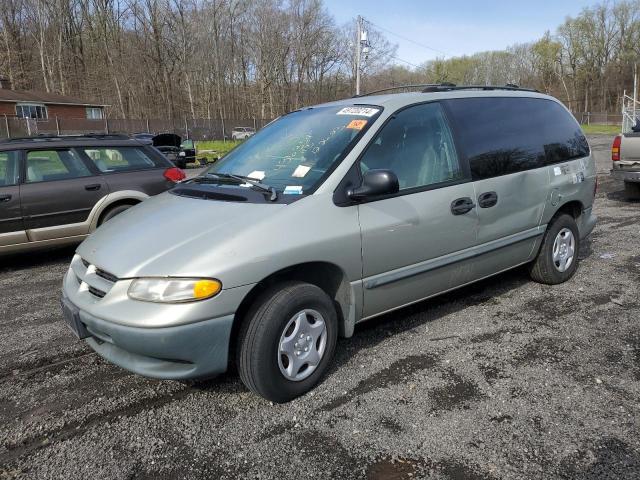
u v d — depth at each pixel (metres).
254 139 4.22
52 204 6.24
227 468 2.52
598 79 78.06
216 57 62.31
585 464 2.46
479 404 2.97
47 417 3.00
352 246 3.18
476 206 3.90
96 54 59.00
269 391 2.94
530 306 4.43
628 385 3.13
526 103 4.63
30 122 35.41
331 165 3.28
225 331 2.76
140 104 57.69
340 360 3.54
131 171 6.86
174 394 3.20
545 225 4.64
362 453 2.59
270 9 62.62
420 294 3.73
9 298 5.11
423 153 3.68
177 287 2.66
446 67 72.62
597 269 5.41
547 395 3.04
